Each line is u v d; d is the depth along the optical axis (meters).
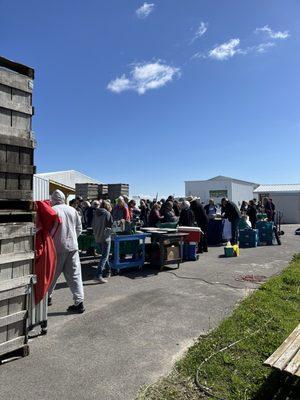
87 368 3.86
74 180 27.12
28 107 4.13
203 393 3.41
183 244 10.53
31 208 4.17
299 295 6.72
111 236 8.23
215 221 14.67
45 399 3.29
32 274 4.21
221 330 4.82
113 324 5.12
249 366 3.90
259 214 17.70
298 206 34.38
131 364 3.95
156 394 3.38
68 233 5.57
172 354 4.20
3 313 3.91
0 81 3.84
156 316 5.46
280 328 4.96
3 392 3.39
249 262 10.24
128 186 22.91
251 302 6.04
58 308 5.81
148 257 9.44
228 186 28.73
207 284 7.47
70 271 5.62
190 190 30.14
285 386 3.52
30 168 4.14
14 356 4.08
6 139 3.89
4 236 3.86
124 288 7.11
